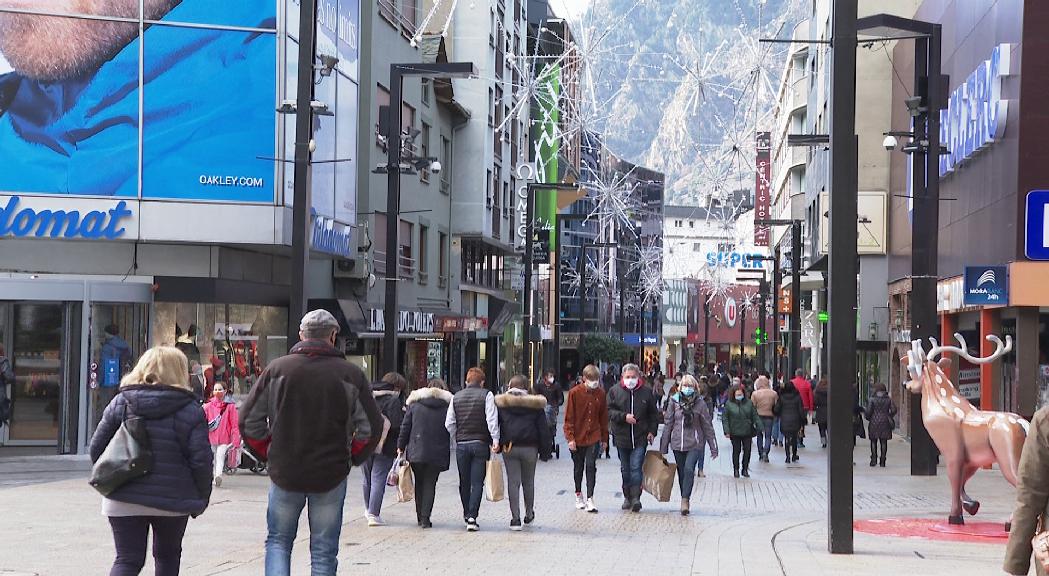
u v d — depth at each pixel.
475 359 62.66
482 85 56.91
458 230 56.47
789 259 79.81
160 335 29.44
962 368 37.69
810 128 73.56
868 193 52.28
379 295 41.75
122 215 29.16
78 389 27.33
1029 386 28.83
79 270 29.66
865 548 15.33
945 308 36.94
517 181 69.19
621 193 100.00
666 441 20.27
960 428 17.66
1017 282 28.48
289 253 33.38
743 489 25.83
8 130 28.67
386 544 15.30
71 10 29.02
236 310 31.72
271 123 30.06
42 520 16.02
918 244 27.25
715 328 160.75
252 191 29.91
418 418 17.06
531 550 14.95
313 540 8.98
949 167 36.56
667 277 153.25
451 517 18.97
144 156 29.38
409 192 46.72
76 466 24.92
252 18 30.05
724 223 81.62
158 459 8.62
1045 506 6.64
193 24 29.70
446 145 54.56
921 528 17.78
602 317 118.31
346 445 8.94
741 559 14.24
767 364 141.75
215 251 30.38
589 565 13.66
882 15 26.94
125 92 29.31
